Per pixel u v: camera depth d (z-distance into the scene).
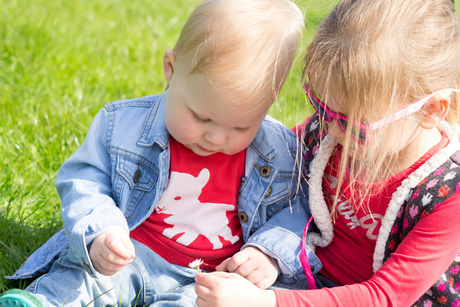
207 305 1.62
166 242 1.93
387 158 1.73
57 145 2.80
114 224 1.70
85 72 3.76
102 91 3.47
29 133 2.90
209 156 1.95
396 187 1.74
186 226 1.94
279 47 1.69
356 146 1.62
